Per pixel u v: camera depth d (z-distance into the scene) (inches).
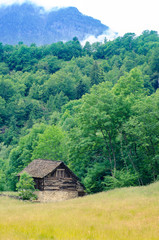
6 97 7687.0
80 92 6791.3
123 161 1932.8
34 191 1809.8
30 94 7859.3
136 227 657.0
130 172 1795.0
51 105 6737.2
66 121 3361.2
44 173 1797.5
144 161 1786.4
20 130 5935.0
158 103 1747.0
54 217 800.3
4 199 1574.8
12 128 5718.5
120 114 1844.2
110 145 1923.0
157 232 608.4
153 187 1293.1
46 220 756.6
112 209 903.7
